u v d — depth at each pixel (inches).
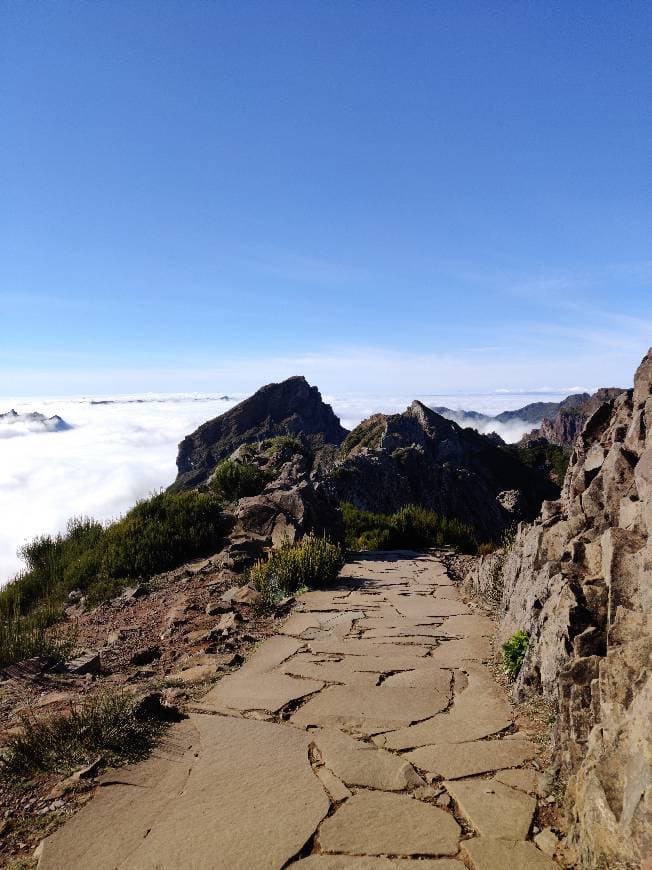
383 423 3080.7
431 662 257.0
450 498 1208.2
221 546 534.9
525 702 205.8
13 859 129.3
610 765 117.5
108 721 183.3
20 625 341.1
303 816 142.3
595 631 161.6
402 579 443.5
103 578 480.1
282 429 6117.1
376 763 167.6
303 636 299.1
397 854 128.4
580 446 280.1
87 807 145.9
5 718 202.4
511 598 284.0
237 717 199.6
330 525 571.8
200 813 143.6
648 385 211.8
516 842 131.6
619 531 156.9
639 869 97.2
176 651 288.0
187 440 6309.1
